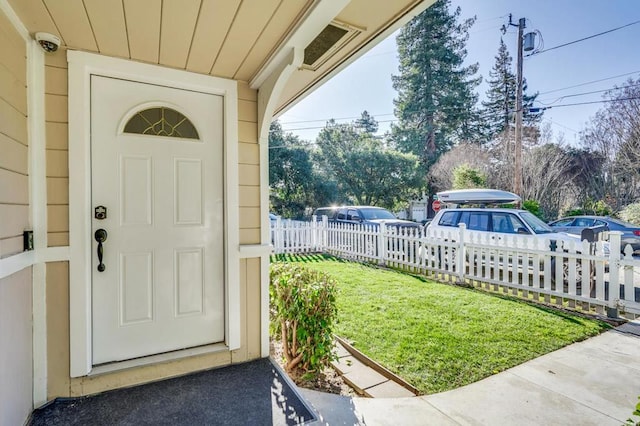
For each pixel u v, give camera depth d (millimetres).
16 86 1674
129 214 2197
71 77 2000
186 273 2373
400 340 3172
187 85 2355
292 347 2752
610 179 15070
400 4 1779
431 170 17500
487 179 16281
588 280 4098
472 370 2639
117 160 2168
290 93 3215
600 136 15656
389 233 7000
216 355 2418
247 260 2568
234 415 1849
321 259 8023
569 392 2334
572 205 15227
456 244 5543
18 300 1668
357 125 21266
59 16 1645
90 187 2086
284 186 17828
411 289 5078
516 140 12609
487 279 5113
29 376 1814
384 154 17516
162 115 2311
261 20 1713
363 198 17938
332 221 9836
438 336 3266
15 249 1643
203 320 2432
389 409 2100
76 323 2000
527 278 4641
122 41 1922
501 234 5375
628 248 3795
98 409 1874
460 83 18156
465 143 17469
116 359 2158
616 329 3533
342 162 18172
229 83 2488
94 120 2104
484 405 2172
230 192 2490
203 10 1612
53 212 1962
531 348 3031
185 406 1919
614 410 2125
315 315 2664
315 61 2449
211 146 2463
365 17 1894
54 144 1969
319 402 2148
